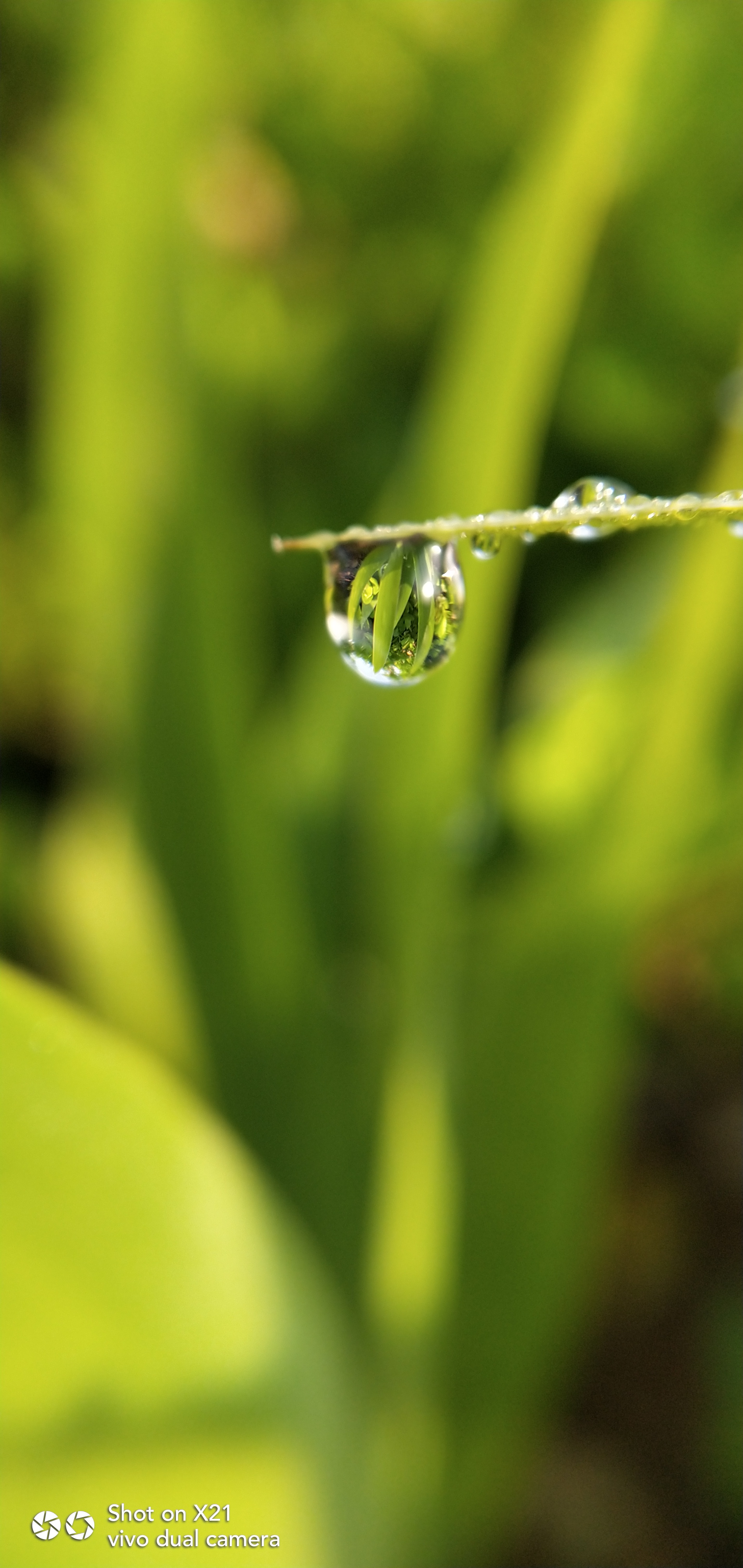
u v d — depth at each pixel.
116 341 0.14
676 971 0.17
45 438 0.15
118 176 0.14
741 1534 0.16
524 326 0.13
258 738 0.15
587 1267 0.15
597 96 0.12
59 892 0.16
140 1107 0.10
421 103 0.18
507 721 0.14
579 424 0.17
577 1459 0.17
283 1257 0.11
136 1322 0.10
